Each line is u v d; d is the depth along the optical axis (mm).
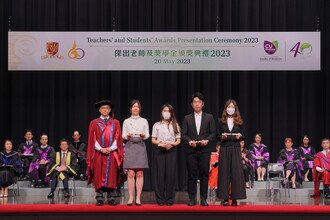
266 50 10523
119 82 11195
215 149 10156
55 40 10531
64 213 6957
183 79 11289
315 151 11273
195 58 10500
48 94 11273
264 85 11305
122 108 11359
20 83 11195
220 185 7062
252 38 10508
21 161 9633
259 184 10195
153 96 11195
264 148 10430
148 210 6875
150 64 10516
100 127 7336
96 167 7230
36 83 11320
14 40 10531
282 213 6906
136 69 10523
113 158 7246
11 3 11289
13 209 6980
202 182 7078
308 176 10703
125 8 11344
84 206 7090
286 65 10531
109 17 11320
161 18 11180
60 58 10531
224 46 10508
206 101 11180
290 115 11383
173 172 7172
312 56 10531
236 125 7133
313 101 11250
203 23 11258
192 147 7074
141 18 11219
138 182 7215
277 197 9250
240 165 7074
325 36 11297
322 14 11289
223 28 11297
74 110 11320
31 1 11328
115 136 7332
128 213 6910
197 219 6871
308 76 11273
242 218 6875
